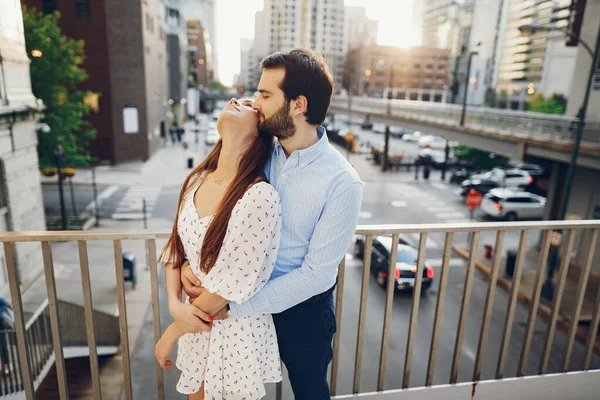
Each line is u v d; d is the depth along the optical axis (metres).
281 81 1.36
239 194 1.40
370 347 10.57
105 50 32.38
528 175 30.03
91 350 2.06
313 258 1.44
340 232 1.44
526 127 18.53
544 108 38.88
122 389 8.16
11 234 1.91
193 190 1.56
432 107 28.09
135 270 13.55
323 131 1.50
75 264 14.79
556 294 2.57
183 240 1.56
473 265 2.39
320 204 1.44
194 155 40.03
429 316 12.43
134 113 34.62
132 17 32.66
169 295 1.58
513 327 12.14
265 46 107.81
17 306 2.00
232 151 1.44
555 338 11.54
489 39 64.88
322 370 1.69
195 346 1.64
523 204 23.00
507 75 67.00
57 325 2.02
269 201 1.38
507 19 62.19
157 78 41.09
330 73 1.42
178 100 60.16
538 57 62.06
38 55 15.20
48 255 1.96
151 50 37.47
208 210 1.50
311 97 1.38
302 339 1.62
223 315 1.50
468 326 12.05
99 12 31.59
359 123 77.88
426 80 115.38
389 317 2.31
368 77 111.81
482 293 14.44
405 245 14.55
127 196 24.92
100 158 33.84
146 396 7.89
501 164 33.41
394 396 2.39
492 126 20.98
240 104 1.46
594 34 16.61
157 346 1.65
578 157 15.48
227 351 1.55
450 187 31.88
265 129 1.44
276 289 1.44
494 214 23.09
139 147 35.62
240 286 1.42
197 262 1.51
